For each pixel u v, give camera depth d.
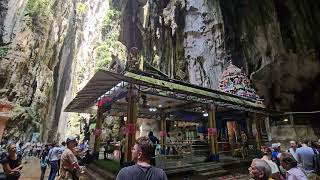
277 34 17.94
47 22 31.67
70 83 57.16
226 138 16.66
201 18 26.50
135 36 43.81
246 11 20.45
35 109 29.25
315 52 16.61
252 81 20.67
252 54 20.84
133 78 8.43
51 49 34.84
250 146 15.84
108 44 41.69
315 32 16.12
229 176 9.63
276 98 20.25
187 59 27.23
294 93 19.47
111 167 9.49
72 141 4.65
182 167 9.26
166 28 32.38
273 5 17.72
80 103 13.62
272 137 18.16
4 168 4.57
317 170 5.48
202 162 10.89
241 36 21.55
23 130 25.56
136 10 41.69
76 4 61.25
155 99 12.53
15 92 25.45
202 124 18.00
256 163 2.41
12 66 25.19
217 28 24.86
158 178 2.17
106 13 45.66
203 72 25.55
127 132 8.34
